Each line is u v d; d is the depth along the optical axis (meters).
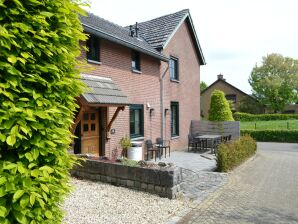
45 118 2.56
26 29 2.42
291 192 7.58
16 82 2.33
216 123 17.78
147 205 5.95
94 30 9.52
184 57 17.31
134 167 6.93
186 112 17.64
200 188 7.70
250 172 10.28
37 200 2.44
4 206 2.23
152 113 13.84
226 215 5.72
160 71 14.66
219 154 10.21
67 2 2.91
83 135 9.74
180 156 13.97
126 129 11.85
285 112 57.94
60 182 2.81
